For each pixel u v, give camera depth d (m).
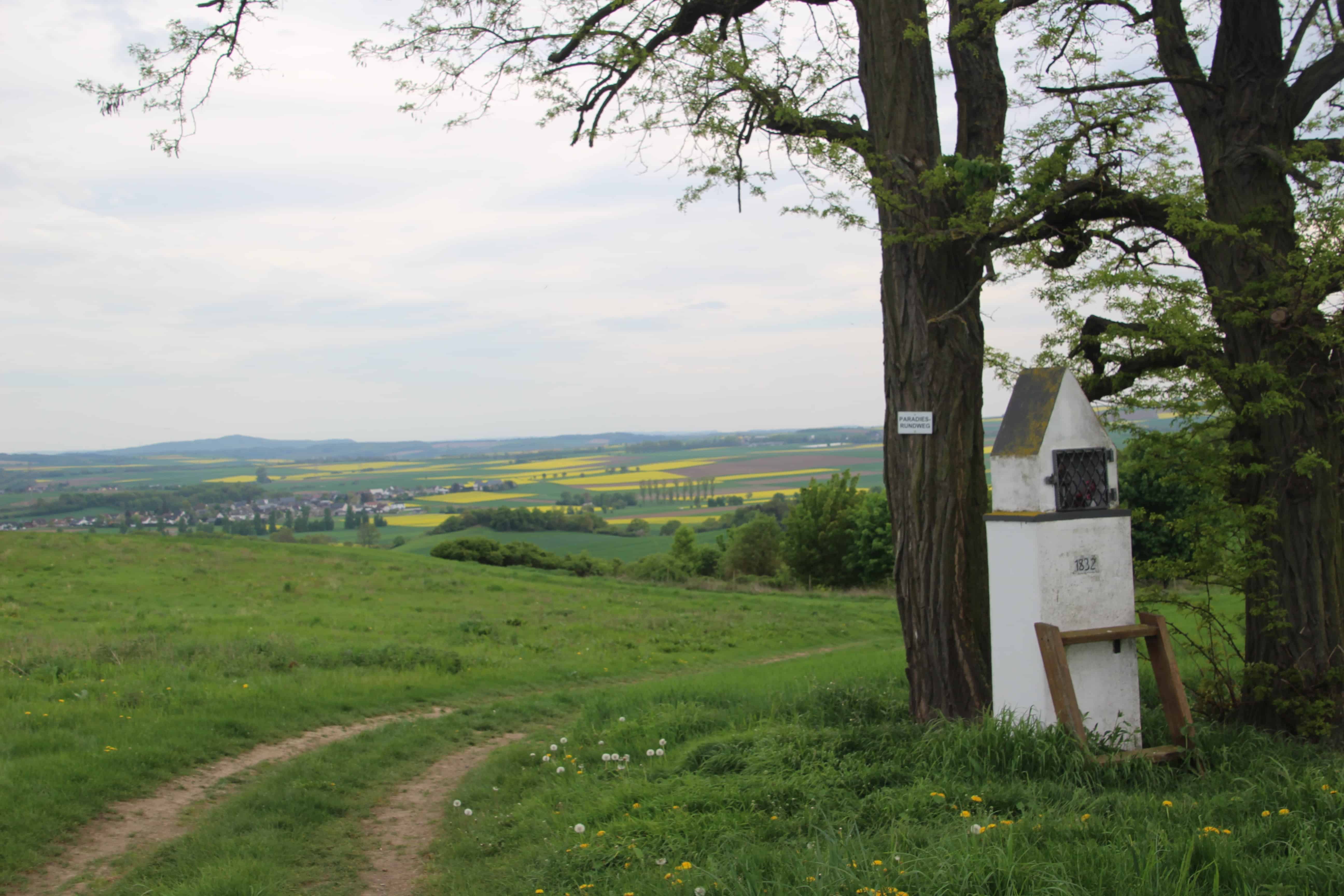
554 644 23.98
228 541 42.16
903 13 9.88
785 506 107.88
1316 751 7.77
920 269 9.61
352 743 12.24
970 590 9.40
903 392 9.70
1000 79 10.15
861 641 28.80
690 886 5.05
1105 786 6.52
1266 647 8.91
